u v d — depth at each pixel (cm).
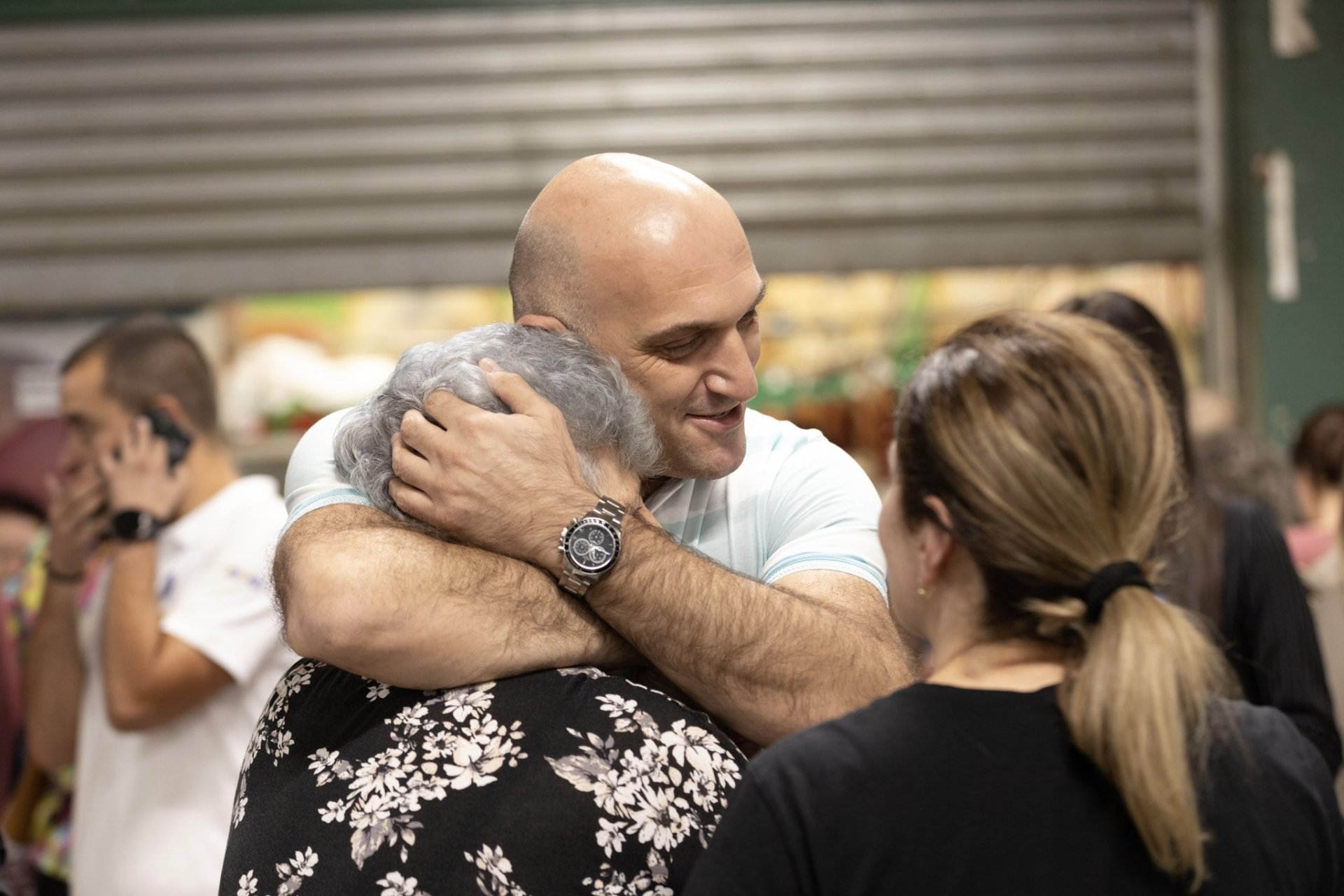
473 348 136
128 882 229
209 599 233
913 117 422
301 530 130
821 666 129
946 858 100
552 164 415
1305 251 424
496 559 126
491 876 111
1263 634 215
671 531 150
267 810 121
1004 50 423
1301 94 422
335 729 122
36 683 265
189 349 257
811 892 101
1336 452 302
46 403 408
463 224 414
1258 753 107
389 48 412
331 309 418
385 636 119
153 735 233
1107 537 105
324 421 150
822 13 419
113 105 410
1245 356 428
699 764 119
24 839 284
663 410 141
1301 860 104
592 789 114
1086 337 110
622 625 125
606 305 139
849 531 149
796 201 420
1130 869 99
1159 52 425
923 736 104
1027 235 425
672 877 114
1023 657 109
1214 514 217
